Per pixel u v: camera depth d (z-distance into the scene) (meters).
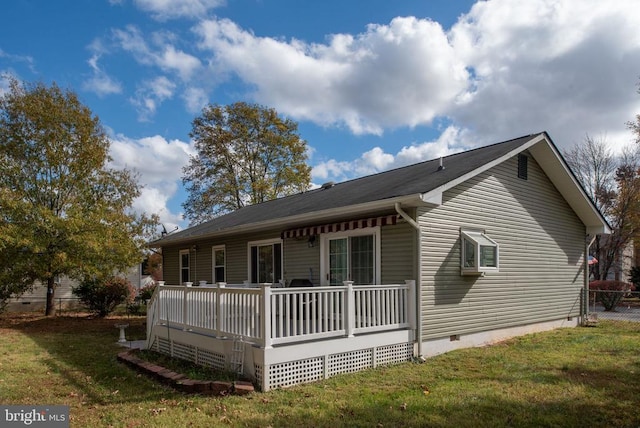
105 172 17.41
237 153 30.44
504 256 10.38
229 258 14.35
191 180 30.91
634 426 4.52
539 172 11.86
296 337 6.41
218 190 30.12
